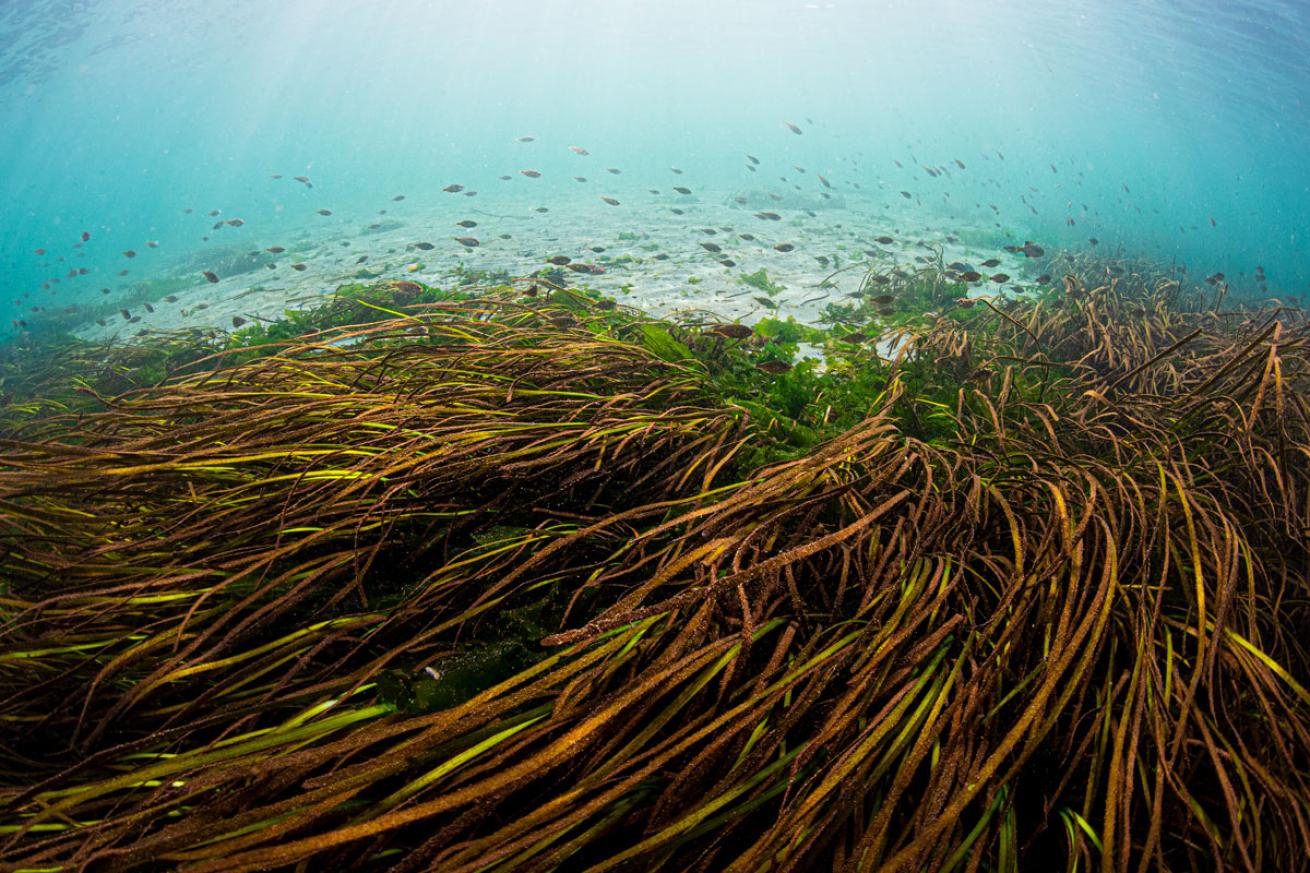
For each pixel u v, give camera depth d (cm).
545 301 621
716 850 121
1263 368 269
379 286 884
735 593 174
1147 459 296
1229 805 140
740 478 281
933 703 149
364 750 145
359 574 197
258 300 1318
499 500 241
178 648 187
